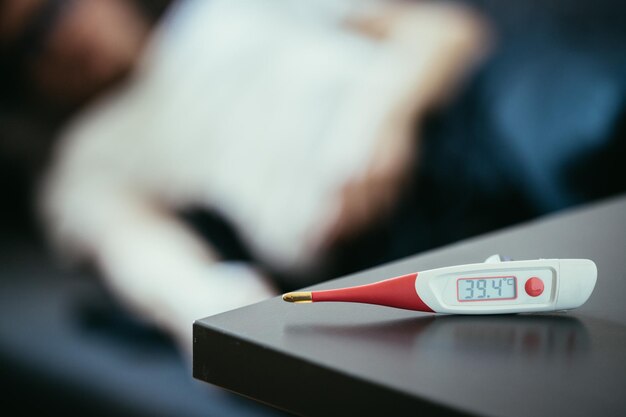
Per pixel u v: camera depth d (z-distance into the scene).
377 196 2.43
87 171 2.54
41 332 2.59
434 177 2.41
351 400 0.51
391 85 2.40
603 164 2.33
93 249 2.56
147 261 2.54
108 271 2.55
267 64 2.46
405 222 2.43
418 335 0.56
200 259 2.51
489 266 0.59
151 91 2.51
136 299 2.55
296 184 2.46
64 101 2.54
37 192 2.56
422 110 2.39
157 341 2.54
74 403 2.59
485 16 2.34
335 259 2.46
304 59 2.44
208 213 2.51
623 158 2.32
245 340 0.55
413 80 2.39
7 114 2.54
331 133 2.43
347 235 2.46
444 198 2.41
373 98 2.41
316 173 2.45
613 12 2.27
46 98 2.54
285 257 2.48
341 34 2.42
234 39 2.47
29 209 2.56
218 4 2.47
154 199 2.54
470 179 2.39
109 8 2.50
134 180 2.54
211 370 0.56
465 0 2.36
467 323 0.58
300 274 2.48
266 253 2.49
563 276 0.59
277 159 2.47
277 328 0.56
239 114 2.48
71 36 2.51
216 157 2.49
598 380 0.51
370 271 0.67
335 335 0.55
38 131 2.54
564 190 2.35
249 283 2.50
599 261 0.70
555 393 0.50
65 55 2.52
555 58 2.32
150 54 2.50
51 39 2.52
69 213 2.55
